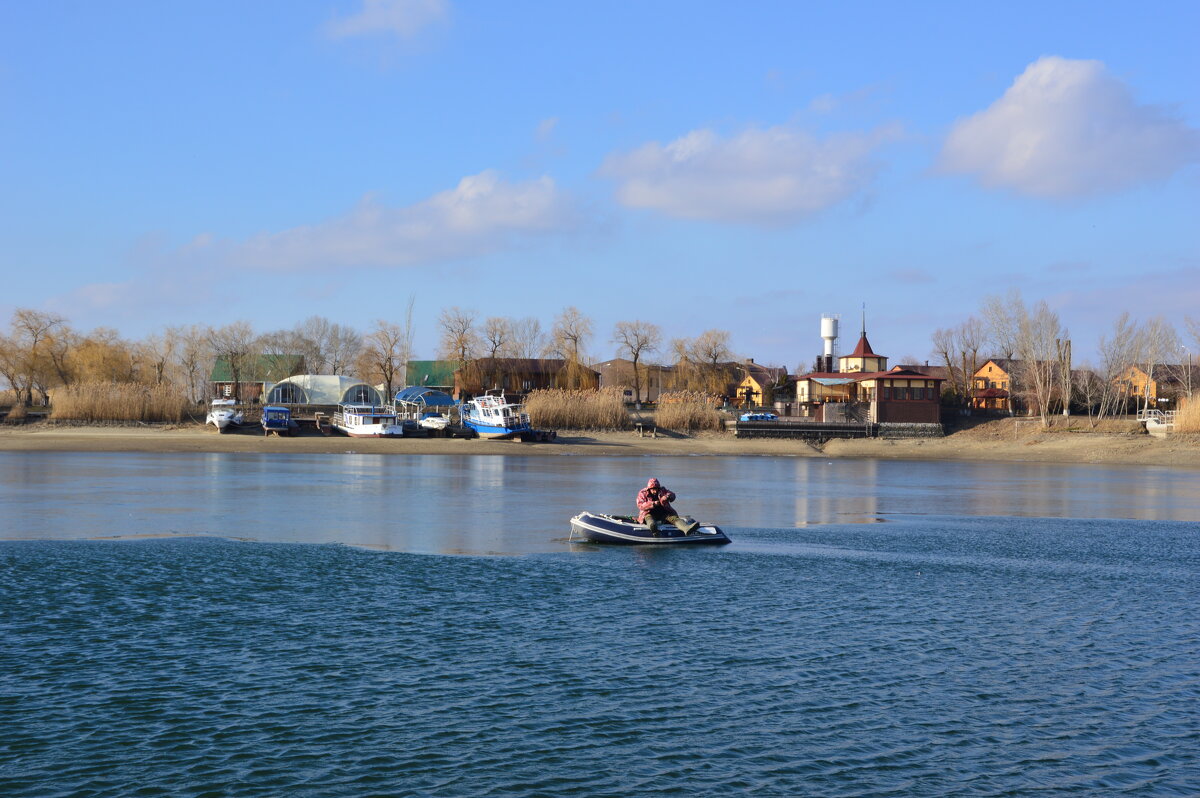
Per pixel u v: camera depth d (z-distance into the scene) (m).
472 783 14.52
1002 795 14.46
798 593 28.39
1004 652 22.03
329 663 20.17
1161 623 25.20
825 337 180.25
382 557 33.47
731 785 14.63
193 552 33.59
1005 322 139.75
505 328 166.88
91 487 56.31
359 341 186.12
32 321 136.38
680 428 126.56
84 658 20.17
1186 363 150.38
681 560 34.03
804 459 106.00
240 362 156.25
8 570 29.25
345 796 14.02
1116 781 15.02
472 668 20.00
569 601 26.64
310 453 96.69
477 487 62.31
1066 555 36.91
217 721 16.77
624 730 16.72
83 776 14.49
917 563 34.38
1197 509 55.34
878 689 19.17
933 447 117.62
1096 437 114.69
